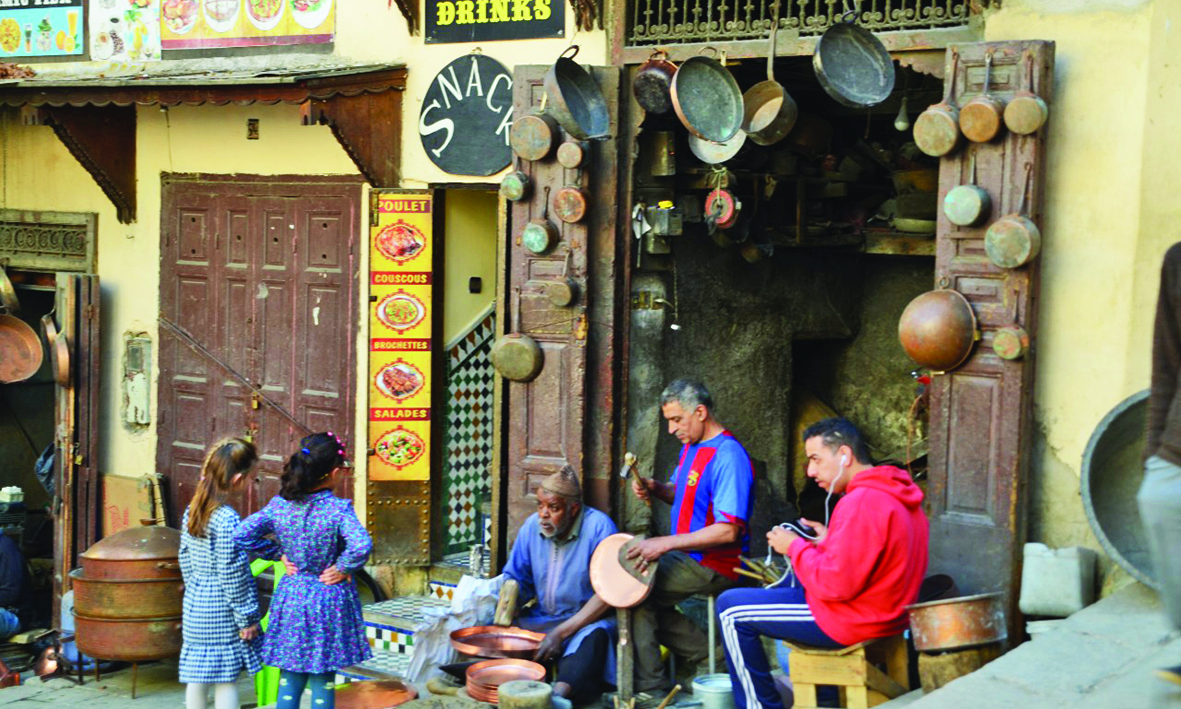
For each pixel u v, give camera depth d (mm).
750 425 8039
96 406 9492
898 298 8711
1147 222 5723
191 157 9172
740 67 7219
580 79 6961
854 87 6152
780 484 8234
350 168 8492
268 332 8898
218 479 6926
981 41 5984
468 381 8484
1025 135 5746
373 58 8258
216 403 9133
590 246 7008
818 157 7895
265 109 8820
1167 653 4738
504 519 7219
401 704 6312
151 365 9430
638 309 7242
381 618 7754
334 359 8617
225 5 8758
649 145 7176
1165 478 3607
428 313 8180
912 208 7793
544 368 7035
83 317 9398
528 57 7688
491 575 7176
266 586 8609
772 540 5434
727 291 7812
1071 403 5887
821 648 5359
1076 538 5887
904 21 6234
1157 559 3619
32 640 9102
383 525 8297
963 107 5824
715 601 6438
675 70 6746
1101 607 5336
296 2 8516
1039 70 5754
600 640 6398
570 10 7512
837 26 6160
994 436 5855
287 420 8812
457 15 7906
